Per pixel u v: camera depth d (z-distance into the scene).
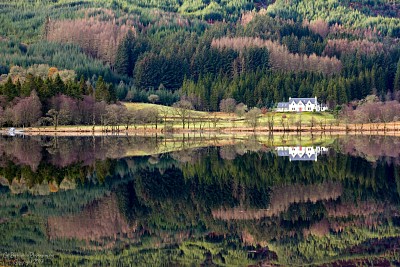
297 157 146.38
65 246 63.81
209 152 161.88
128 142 199.75
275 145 186.25
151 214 79.06
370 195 91.44
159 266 57.28
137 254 61.16
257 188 99.12
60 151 162.38
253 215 78.69
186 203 86.44
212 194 93.56
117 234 69.06
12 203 84.50
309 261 58.97
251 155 152.38
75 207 82.50
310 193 93.69
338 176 111.62
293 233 69.50
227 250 62.91
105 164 130.88
